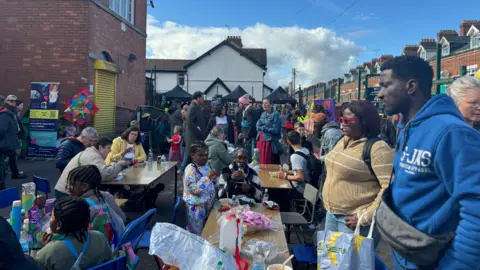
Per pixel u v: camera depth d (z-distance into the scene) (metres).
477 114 2.25
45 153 10.32
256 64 38.03
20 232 2.88
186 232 2.18
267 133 8.18
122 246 3.04
